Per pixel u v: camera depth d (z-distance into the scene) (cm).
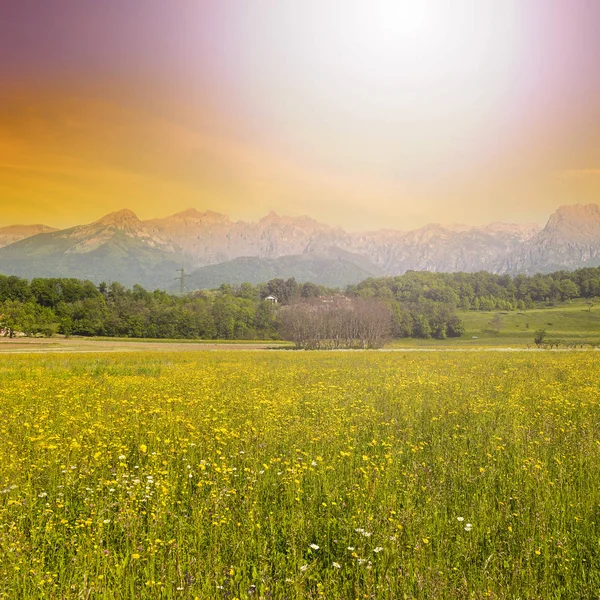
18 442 857
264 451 842
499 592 436
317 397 1473
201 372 2427
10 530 514
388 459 770
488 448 873
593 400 1338
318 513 594
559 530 551
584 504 614
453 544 524
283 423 1041
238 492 659
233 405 1273
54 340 9400
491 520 577
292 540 512
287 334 8431
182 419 1043
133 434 940
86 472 694
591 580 455
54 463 730
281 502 625
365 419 1140
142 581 441
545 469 727
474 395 1489
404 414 1209
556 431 994
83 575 435
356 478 696
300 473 687
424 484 701
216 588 422
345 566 477
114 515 582
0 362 3428
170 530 550
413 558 481
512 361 3362
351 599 434
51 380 1977
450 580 460
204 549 514
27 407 1245
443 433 1005
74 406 1263
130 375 2392
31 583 428
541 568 482
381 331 8544
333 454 833
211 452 824
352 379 2077
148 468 719
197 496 645
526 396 1471
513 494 657
